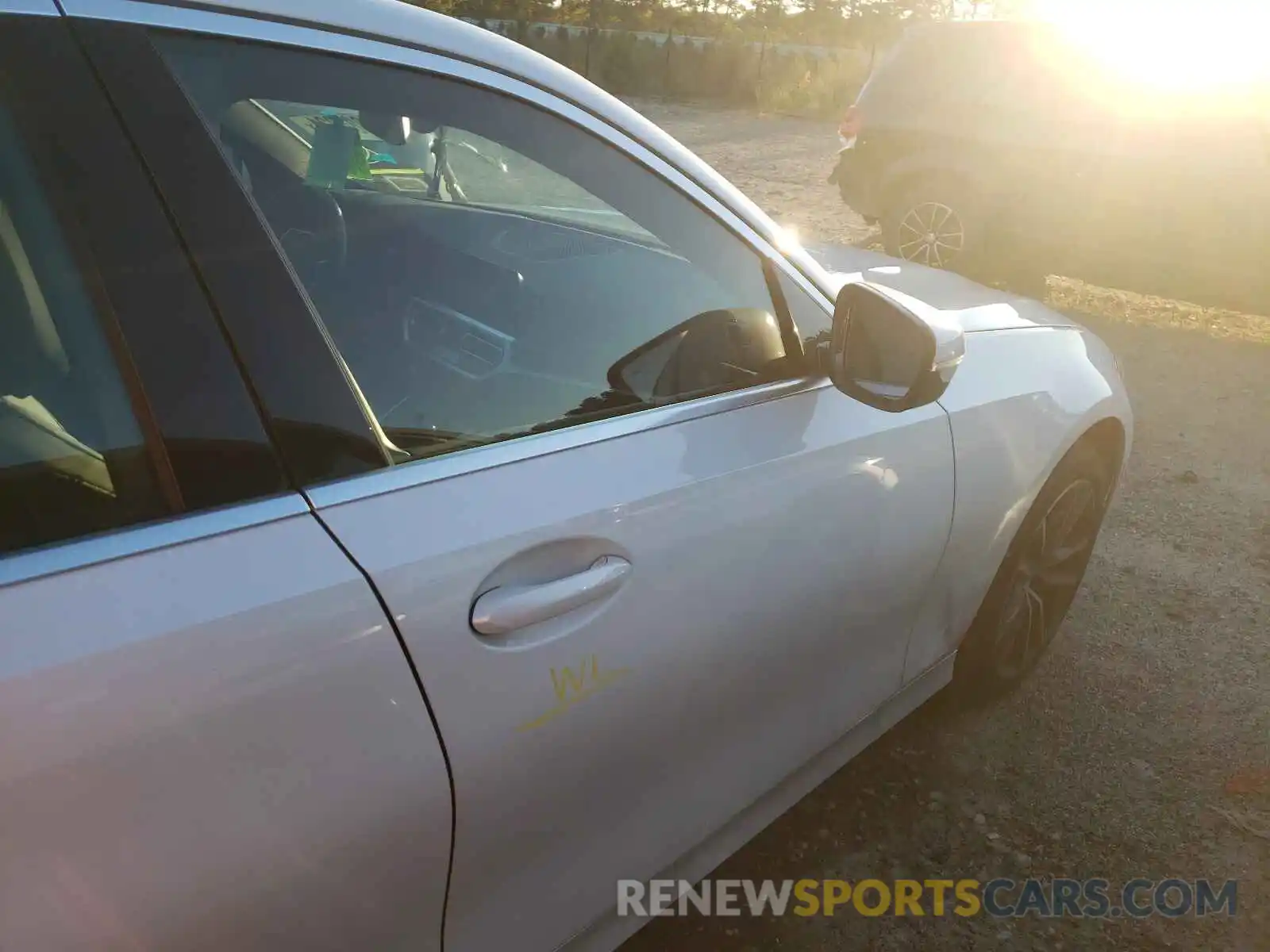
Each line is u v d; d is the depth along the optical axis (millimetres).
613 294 1750
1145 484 4395
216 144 1169
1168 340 6520
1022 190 6652
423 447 1320
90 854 945
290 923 1104
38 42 1052
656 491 1485
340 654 1108
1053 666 3113
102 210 1064
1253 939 2221
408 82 1360
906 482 1956
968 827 2492
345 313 1368
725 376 1729
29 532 998
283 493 1143
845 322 1721
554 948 1535
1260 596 3545
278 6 1240
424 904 1266
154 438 1071
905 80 7066
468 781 1247
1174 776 2684
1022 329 2555
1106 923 2248
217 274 1132
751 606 1644
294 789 1075
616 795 1541
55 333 1061
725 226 1756
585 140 1566
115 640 980
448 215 1744
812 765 2100
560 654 1341
